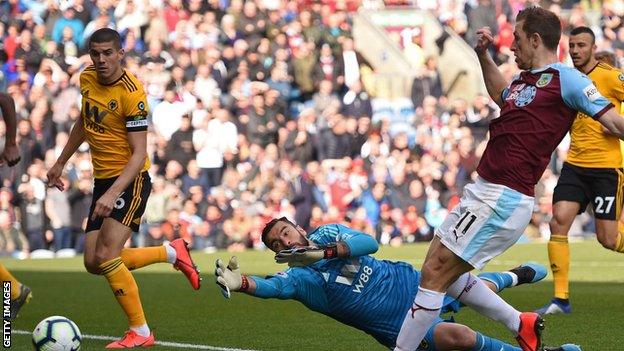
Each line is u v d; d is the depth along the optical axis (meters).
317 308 11.20
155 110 34.19
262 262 27.53
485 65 11.58
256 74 37.25
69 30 35.12
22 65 34.34
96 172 13.60
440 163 35.81
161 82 34.97
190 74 36.00
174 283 22.14
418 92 39.78
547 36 10.57
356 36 42.72
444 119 38.84
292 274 11.05
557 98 10.38
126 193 13.42
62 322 11.48
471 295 11.05
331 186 33.91
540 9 10.66
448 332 10.80
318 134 35.75
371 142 35.75
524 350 11.00
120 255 13.50
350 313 11.13
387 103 40.66
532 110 10.41
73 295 19.81
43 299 19.14
